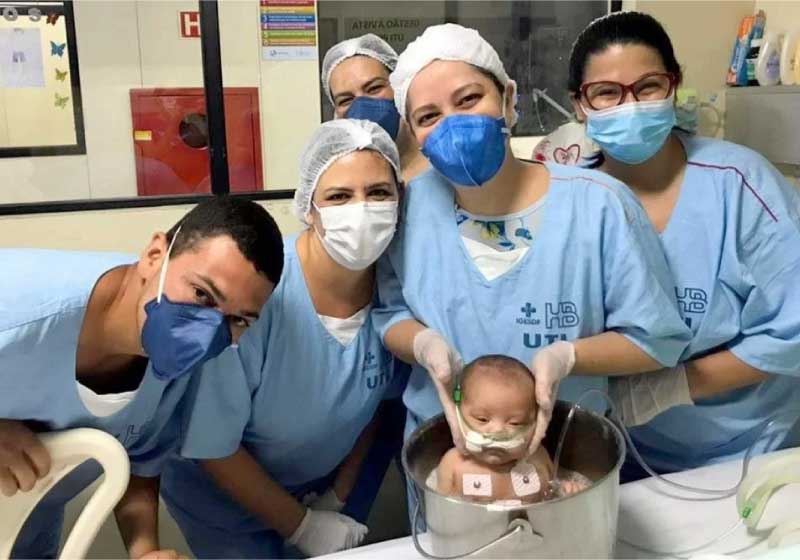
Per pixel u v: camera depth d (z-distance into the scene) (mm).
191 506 1579
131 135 2234
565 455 1131
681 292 1333
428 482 1103
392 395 1515
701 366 1325
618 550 1049
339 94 1722
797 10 2236
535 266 1209
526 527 839
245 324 1047
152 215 2234
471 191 1232
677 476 1242
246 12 2246
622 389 1355
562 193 1229
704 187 1342
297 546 1467
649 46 1288
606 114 1310
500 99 1214
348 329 1358
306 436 1409
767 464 1096
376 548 1079
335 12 2326
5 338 1001
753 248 1315
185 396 1272
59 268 1085
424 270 1270
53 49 2137
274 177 2363
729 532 1079
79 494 1443
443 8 2395
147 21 2188
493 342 1232
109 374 1162
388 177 1235
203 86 2260
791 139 2148
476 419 1085
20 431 1045
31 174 2176
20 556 1229
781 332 1284
